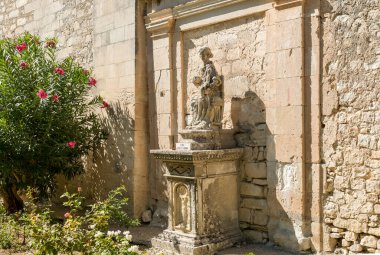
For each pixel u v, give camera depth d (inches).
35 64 279.0
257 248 214.2
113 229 265.7
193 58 259.6
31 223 171.0
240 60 235.0
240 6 232.2
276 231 214.7
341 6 193.9
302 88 204.4
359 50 188.9
